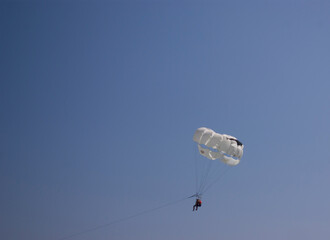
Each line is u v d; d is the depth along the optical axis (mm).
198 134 42938
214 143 42531
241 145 44062
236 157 43000
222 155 43406
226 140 42719
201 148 44000
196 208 42969
